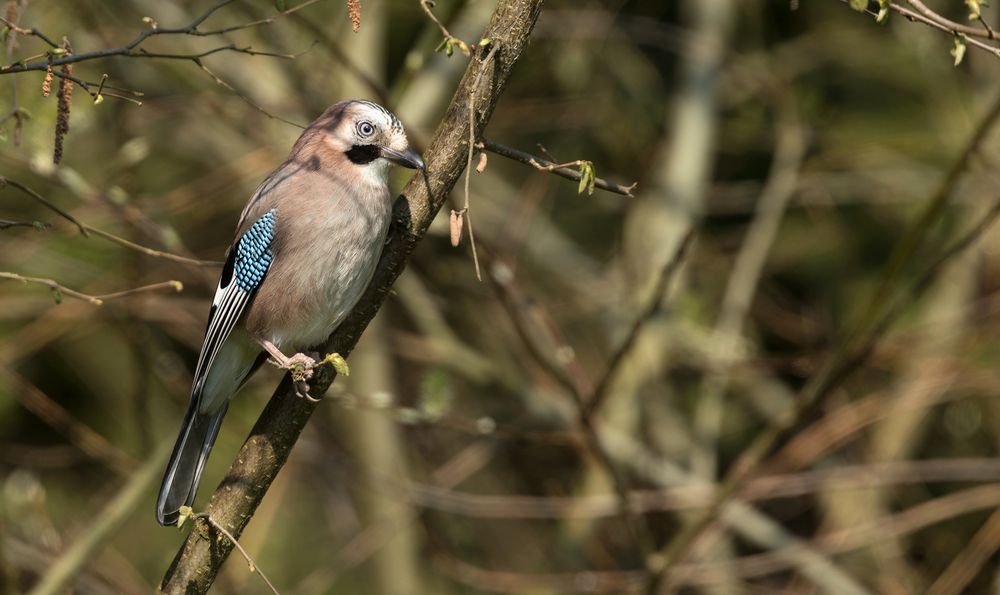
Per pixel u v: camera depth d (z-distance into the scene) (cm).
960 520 1333
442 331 1159
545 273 1362
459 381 1359
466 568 1072
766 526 1151
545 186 1156
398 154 732
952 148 1308
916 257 1366
